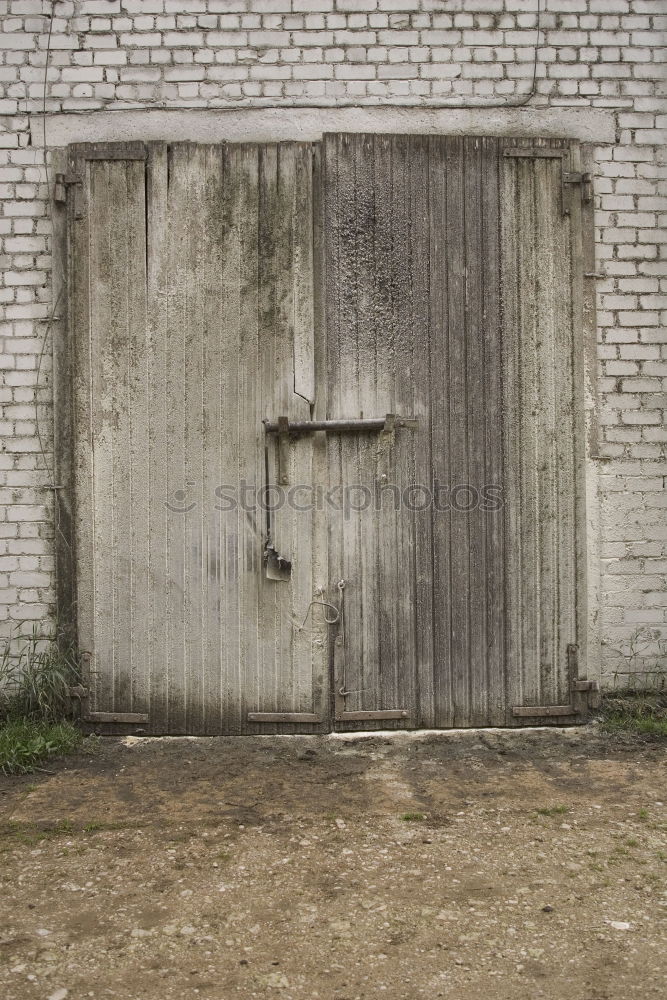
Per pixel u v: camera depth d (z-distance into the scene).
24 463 4.11
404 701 4.14
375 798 3.40
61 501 4.10
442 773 3.67
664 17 4.24
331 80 4.14
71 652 4.07
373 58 4.15
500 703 4.17
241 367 4.06
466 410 4.15
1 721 4.05
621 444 4.23
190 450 4.06
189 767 3.74
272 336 4.06
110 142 4.07
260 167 4.05
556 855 2.91
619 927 2.48
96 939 2.44
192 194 4.05
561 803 3.34
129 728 4.07
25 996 2.19
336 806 3.33
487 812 3.26
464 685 4.16
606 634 4.23
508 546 4.17
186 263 4.05
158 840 3.04
